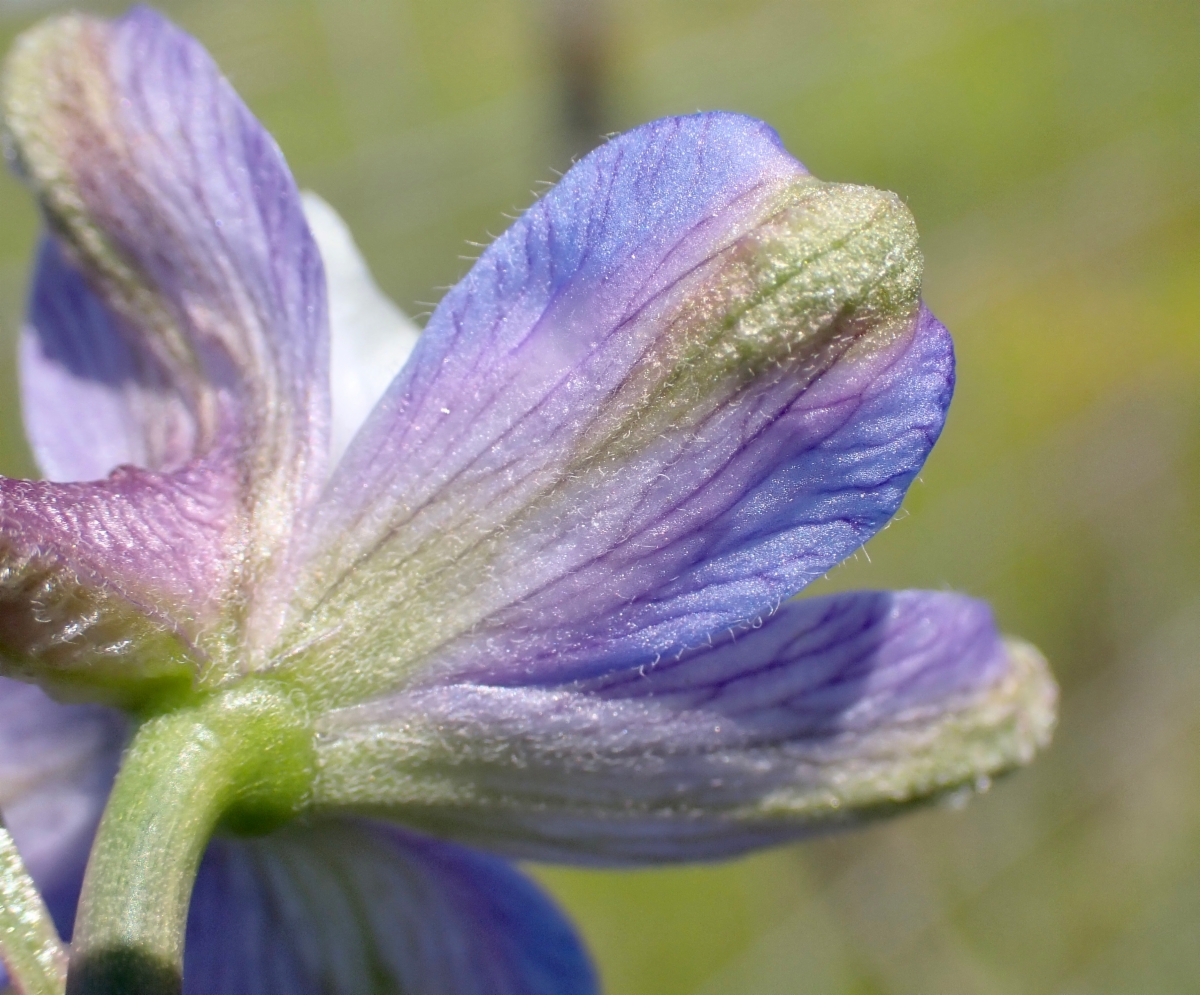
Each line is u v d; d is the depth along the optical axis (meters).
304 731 0.08
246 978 0.09
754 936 0.23
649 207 0.08
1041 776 0.28
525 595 0.08
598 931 0.23
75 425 0.09
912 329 0.08
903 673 0.08
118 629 0.08
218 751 0.08
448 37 0.38
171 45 0.09
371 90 0.29
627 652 0.08
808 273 0.08
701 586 0.08
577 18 0.24
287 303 0.08
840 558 0.08
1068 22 0.42
